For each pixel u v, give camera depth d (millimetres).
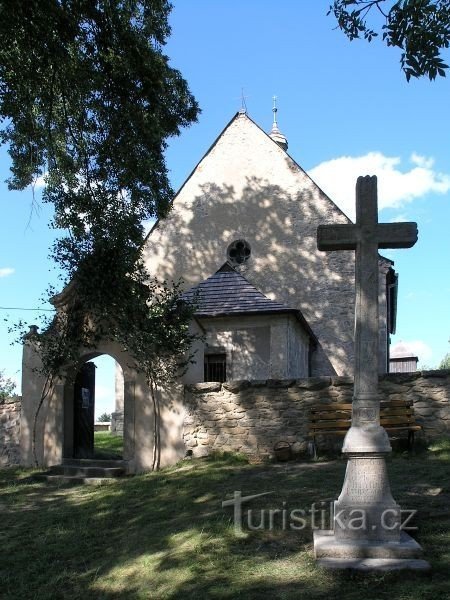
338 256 20234
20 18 8672
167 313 11961
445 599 4926
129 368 12125
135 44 10523
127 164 11547
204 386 11695
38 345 13000
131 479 10914
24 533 8125
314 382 11164
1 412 13383
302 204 20828
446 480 8141
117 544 7289
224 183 21562
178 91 12125
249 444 11328
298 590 5297
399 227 6527
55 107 11336
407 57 6461
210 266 21094
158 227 21703
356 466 6117
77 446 13070
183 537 6887
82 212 12031
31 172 12742
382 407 10461
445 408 10578
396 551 5723
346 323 19797
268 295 20406
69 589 6301
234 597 5324
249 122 21906
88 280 11906
